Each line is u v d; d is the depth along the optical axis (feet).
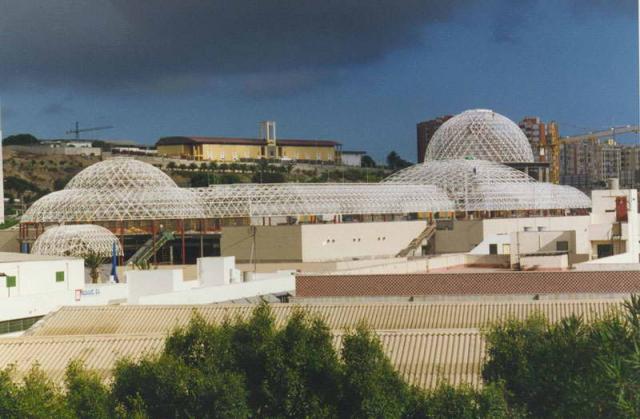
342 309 269.03
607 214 459.73
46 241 587.68
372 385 179.93
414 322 257.55
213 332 204.03
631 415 139.33
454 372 214.07
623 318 180.04
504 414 170.19
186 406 186.09
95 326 270.05
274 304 279.28
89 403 183.73
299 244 613.52
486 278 290.97
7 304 298.56
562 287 286.66
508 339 189.16
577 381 157.89
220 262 394.32
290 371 185.88
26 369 229.86
